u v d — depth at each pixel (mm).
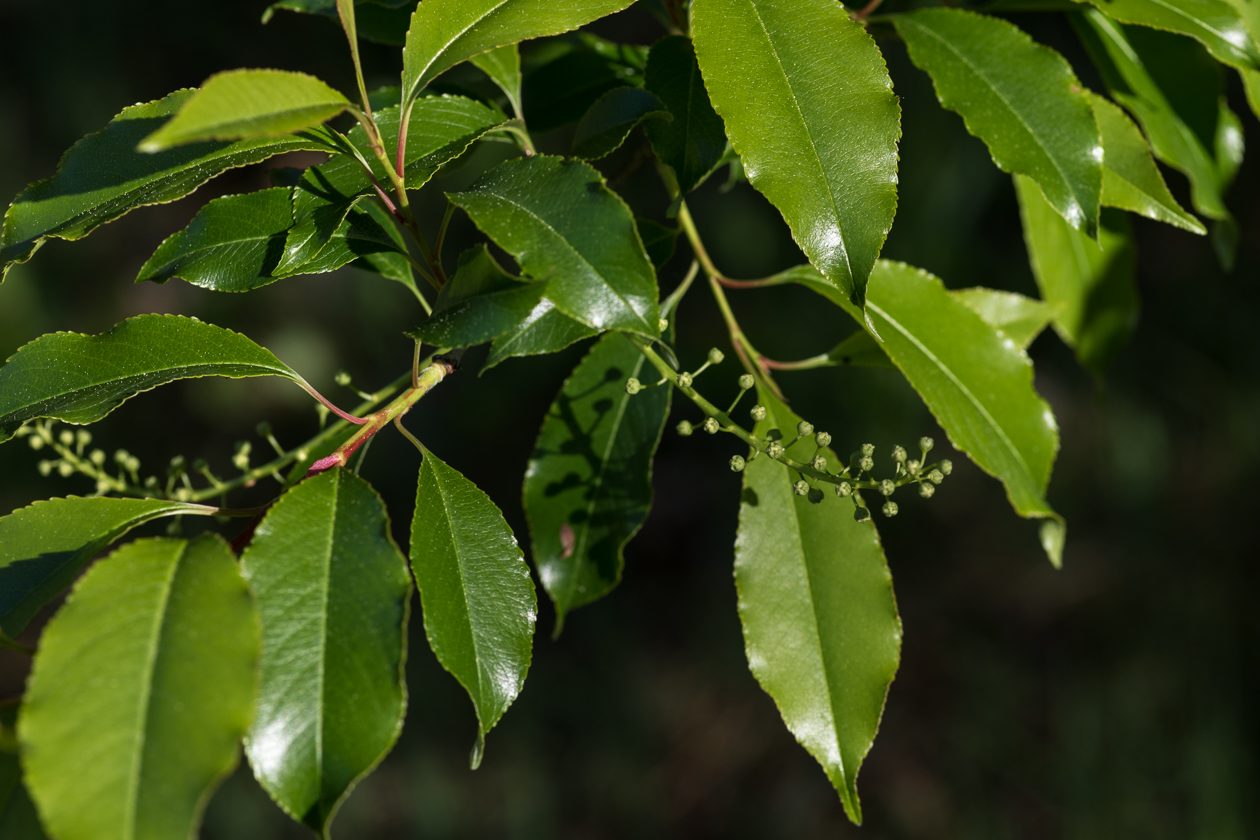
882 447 1643
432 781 1561
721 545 1819
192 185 565
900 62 1687
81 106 1780
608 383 646
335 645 525
